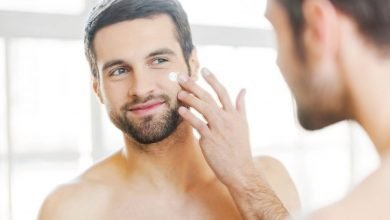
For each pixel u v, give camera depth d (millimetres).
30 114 2244
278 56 596
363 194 494
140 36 955
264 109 2896
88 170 1093
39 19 2232
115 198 1051
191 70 1025
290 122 2977
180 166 1051
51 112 2283
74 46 2312
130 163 1062
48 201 1034
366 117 533
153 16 966
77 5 2316
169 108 978
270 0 589
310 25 542
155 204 1050
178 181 1058
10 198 2199
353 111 550
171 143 1027
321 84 554
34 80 2246
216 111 956
